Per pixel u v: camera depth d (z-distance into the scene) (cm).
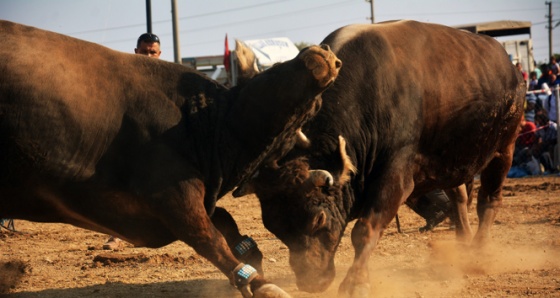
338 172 780
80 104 683
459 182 991
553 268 948
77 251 1188
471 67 962
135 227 721
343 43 847
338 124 809
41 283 916
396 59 864
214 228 709
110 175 701
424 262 1013
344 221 816
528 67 3347
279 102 709
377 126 839
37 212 709
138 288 884
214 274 969
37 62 673
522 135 2316
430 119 901
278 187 754
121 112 702
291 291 859
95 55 711
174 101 725
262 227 1423
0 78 659
